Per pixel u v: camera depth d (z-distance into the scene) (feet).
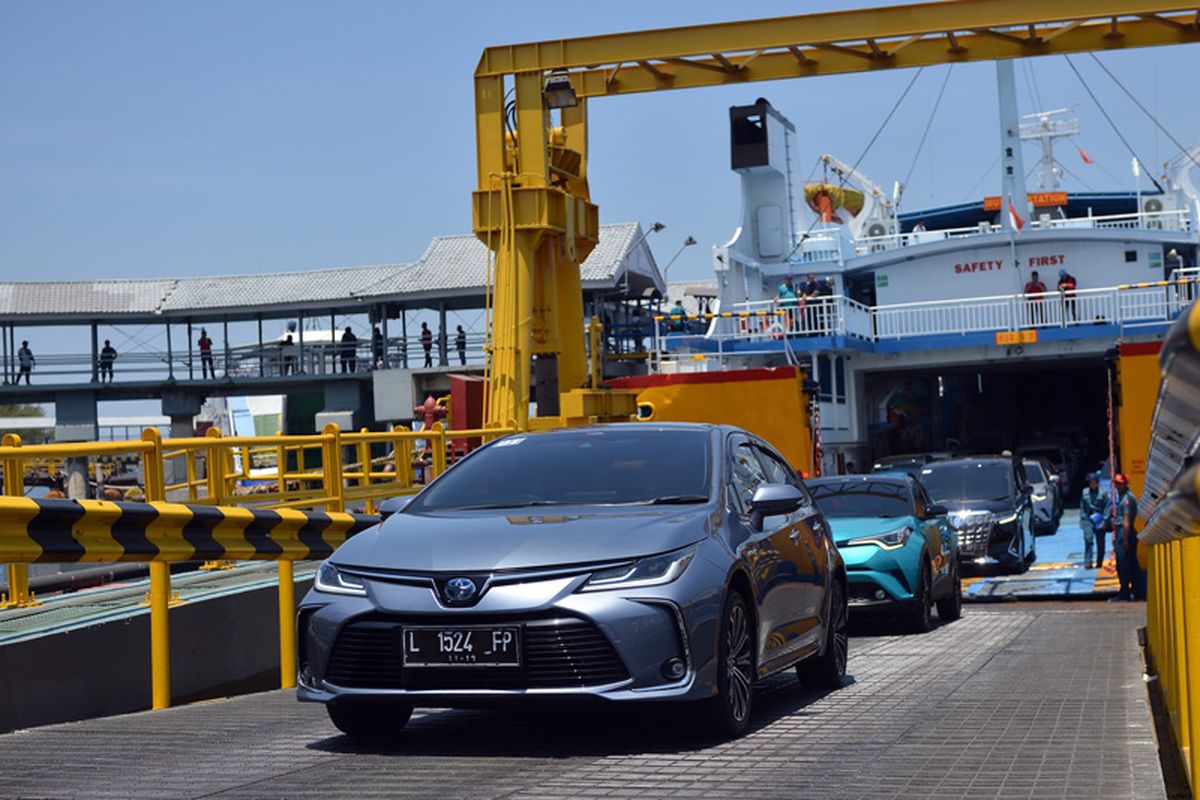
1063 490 133.59
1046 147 161.79
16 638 29.09
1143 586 69.92
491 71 73.26
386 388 177.58
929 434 162.71
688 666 20.38
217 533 30.40
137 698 32.27
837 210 162.91
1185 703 16.67
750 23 71.20
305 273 188.44
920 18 69.62
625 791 17.62
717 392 77.00
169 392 189.26
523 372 72.18
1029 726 23.11
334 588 21.34
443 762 20.30
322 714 26.32
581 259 79.56
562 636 20.06
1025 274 125.39
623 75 75.87
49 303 186.91
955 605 58.03
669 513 22.17
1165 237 120.88
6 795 18.25
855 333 121.60
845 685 30.60
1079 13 67.82
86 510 25.98
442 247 184.44
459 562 20.67
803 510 28.43
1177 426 8.55
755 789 17.54
